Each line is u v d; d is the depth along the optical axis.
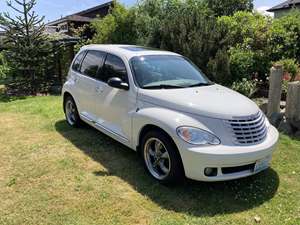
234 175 4.09
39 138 6.34
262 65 9.73
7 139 6.30
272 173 4.85
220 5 23.06
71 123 7.00
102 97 5.61
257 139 4.23
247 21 11.28
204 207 3.95
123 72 5.22
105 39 14.08
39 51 12.45
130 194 4.22
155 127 4.46
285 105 6.82
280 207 3.98
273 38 10.23
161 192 4.26
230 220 3.71
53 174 4.75
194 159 3.95
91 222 3.63
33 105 9.35
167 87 4.92
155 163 4.57
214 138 4.03
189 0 17.53
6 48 12.55
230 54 9.88
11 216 3.72
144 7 17.03
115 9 14.36
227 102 4.43
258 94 9.03
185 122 4.12
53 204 3.97
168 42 11.00
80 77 6.40
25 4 12.00
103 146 5.87
